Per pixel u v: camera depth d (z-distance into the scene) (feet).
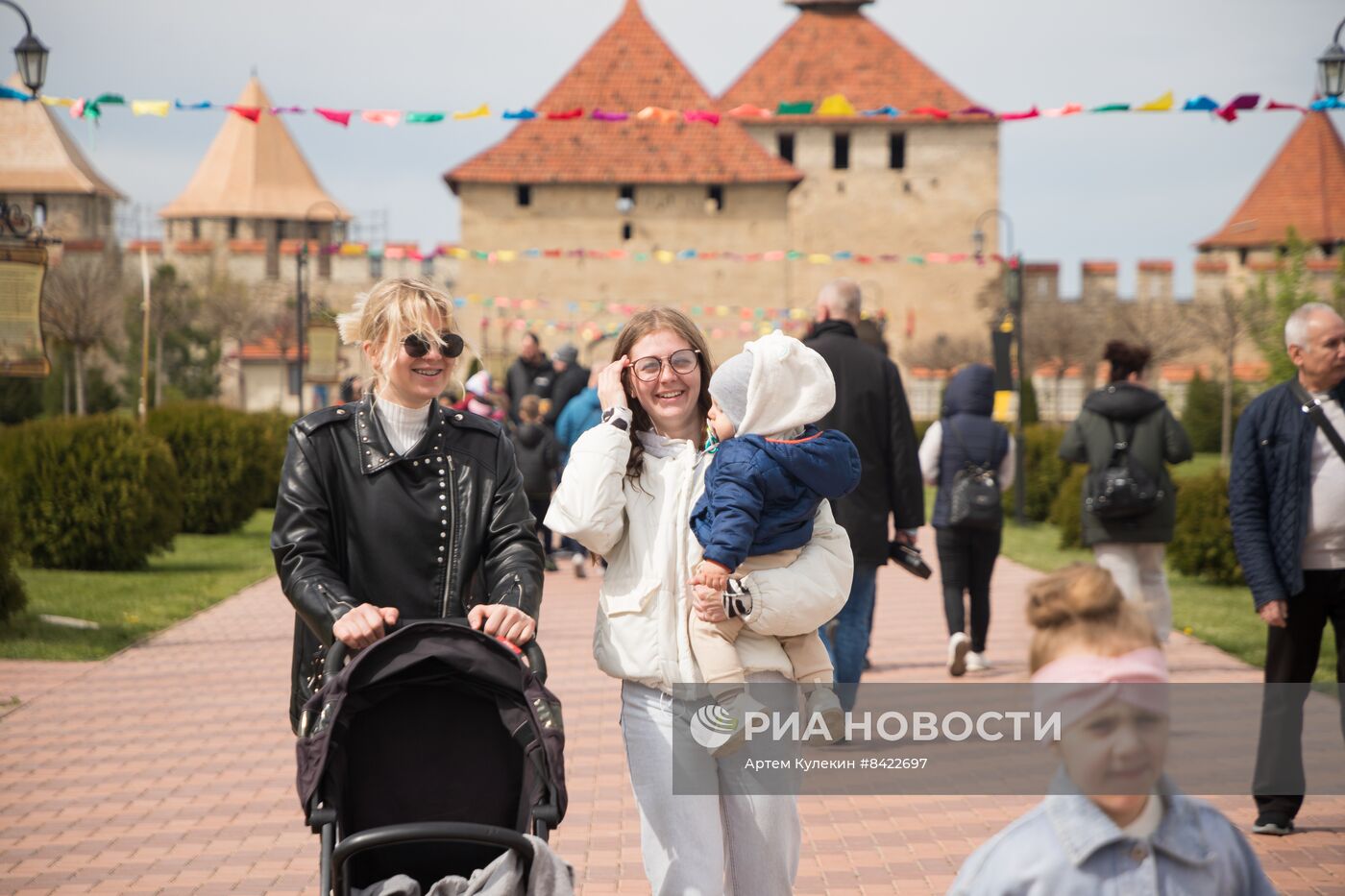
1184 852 8.74
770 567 12.99
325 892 10.41
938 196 271.90
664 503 13.24
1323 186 289.74
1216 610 43.27
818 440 13.14
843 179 272.51
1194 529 50.21
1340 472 19.02
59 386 168.66
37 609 41.91
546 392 59.47
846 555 13.37
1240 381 181.47
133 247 243.60
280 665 34.09
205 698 29.99
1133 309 223.71
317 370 105.60
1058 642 8.65
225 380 251.60
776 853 12.96
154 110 37.40
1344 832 19.31
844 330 25.84
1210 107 35.35
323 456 13.39
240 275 256.73
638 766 12.97
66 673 32.89
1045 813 8.91
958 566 31.14
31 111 297.33
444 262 252.42
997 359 84.84
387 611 12.20
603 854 19.22
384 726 11.60
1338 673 19.31
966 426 31.01
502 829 10.44
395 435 13.60
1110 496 28.99
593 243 229.86
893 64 278.05
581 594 47.83
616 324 230.27
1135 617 8.61
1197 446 178.70
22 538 53.57
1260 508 19.43
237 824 20.72
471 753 11.66
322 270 253.44
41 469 53.78
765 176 228.63
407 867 11.57
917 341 268.21
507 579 13.00
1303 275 78.33
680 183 229.66
